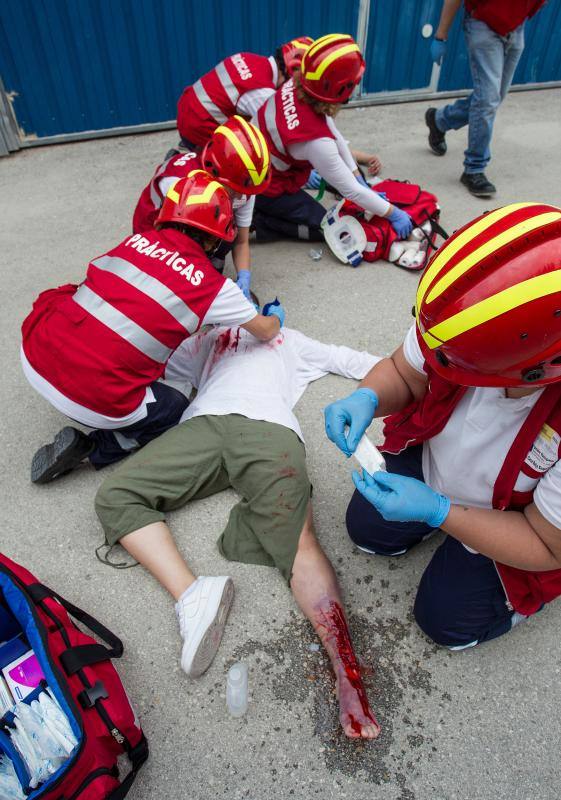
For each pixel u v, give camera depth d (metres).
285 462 1.69
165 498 1.75
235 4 3.96
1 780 1.14
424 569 1.72
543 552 1.13
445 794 1.30
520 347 0.87
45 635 1.24
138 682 1.48
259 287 2.84
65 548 1.78
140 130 4.32
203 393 2.00
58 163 4.00
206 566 1.72
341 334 2.56
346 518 1.74
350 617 1.61
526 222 0.87
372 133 4.39
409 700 1.45
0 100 3.89
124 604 1.64
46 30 3.71
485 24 3.02
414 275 2.92
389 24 4.36
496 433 1.17
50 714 1.19
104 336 1.69
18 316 2.68
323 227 2.97
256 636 1.56
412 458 1.55
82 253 3.09
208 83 2.92
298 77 2.50
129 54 3.96
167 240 1.77
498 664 1.51
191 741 1.38
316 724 1.41
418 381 1.43
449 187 3.68
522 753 1.36
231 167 2.08
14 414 2.21
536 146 4.20
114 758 1.23
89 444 1.90
